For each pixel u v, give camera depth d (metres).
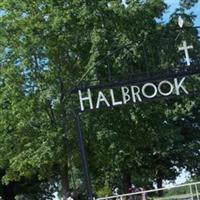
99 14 32.22
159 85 20.97
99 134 31.48
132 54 30.64
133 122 32.34
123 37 31.22
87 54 32.44
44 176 34.91
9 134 33.19
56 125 31.97
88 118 31.58
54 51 32.56
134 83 20.92
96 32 31.22
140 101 20.91
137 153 38.78
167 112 37.53
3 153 33.72
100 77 30.38
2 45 32.84
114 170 39.72
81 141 21.38
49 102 32.28
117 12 32.44
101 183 44.03
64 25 32.31
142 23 32.69
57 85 32.28
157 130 33.28
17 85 32.31
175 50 29.81
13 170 34.34
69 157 31.86
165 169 46.22
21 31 32.56
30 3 32.81
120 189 44.66
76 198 34.59
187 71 21.12
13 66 32.47
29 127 32.44
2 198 62.84
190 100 39.47
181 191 27.31
